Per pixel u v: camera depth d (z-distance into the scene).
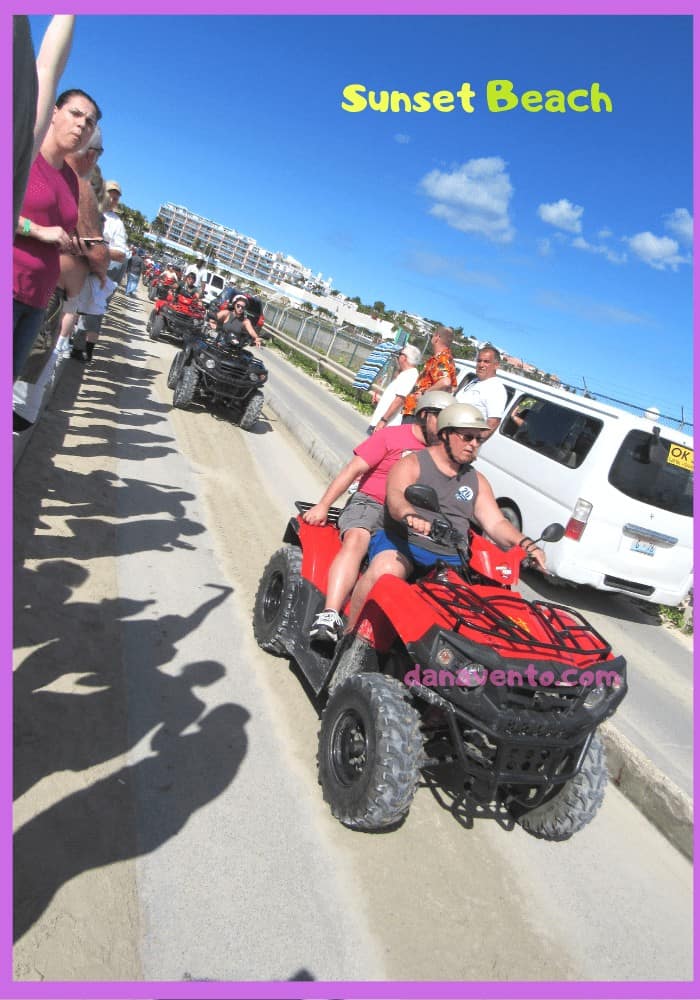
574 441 7.96
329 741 3.35
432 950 2.70
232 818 3.06
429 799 3.66
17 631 3.85
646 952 3.01
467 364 10.39
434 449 3.77
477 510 3.86
